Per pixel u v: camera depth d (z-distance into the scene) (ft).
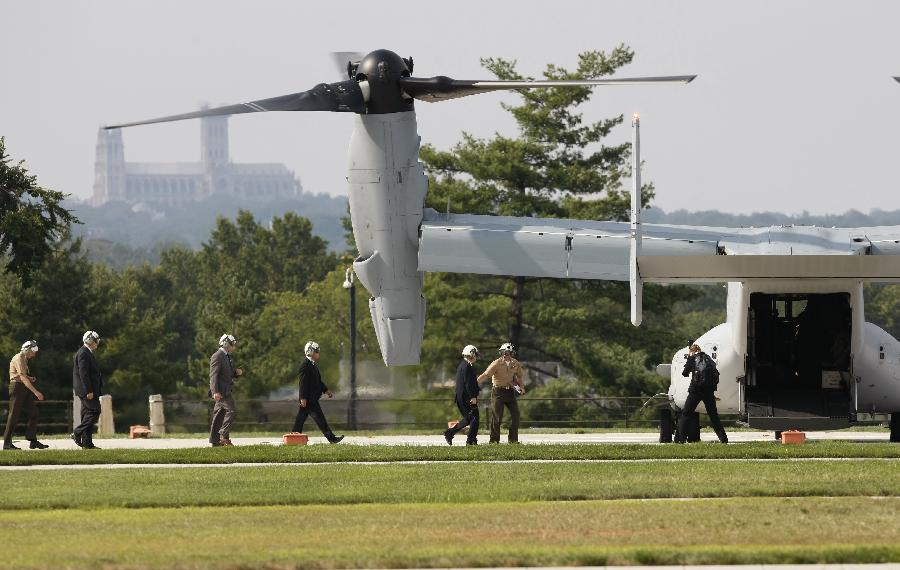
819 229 293.84
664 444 268.21
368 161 296.10
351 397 551.18
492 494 186.70
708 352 298.76
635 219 282.15
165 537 150.71
